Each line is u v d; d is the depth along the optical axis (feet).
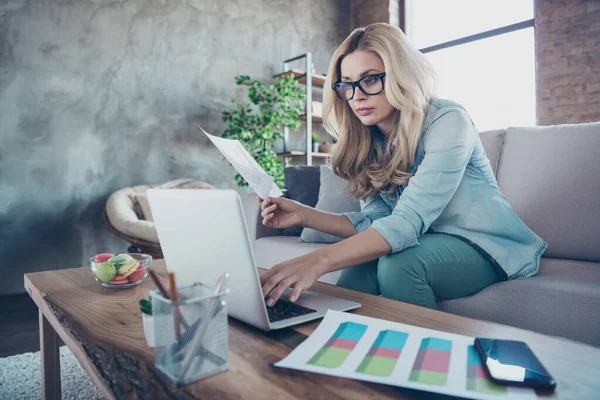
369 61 3.97
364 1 17.65
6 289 10.09
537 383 1.53
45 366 3.67
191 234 2.37
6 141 10.07
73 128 10.98
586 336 3.08
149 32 12.32
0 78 9.99
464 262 3.66
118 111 11.72
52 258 10.68
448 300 3.80
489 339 1.92
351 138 4.57
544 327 3.27
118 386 1.75
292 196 7.76
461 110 3.84
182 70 12.98
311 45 16.72
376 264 3.93
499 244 3.85
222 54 13.94
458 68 15.44
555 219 4.79
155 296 1.77
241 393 1.56
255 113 14.61
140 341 2.15
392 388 1.60
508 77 14.19
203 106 13.43
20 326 7.47
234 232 2.09
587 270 4.01
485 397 1.47
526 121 13.83
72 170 10.96
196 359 1.68
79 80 11.07
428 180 3.48
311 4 16.74
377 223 3.32
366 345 1.96
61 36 10.80
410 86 3.78
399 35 3.87
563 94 12.72
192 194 2.24
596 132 4.77
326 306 2.64
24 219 10.31
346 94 4.17
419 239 3.73
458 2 15.43
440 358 1.80
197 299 1.71
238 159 3.19
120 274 3.36
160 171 12.51
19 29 10.22
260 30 15.03
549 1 12.93
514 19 14.03
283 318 2.39
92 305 2.87
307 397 1.52
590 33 12.20
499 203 4.02
